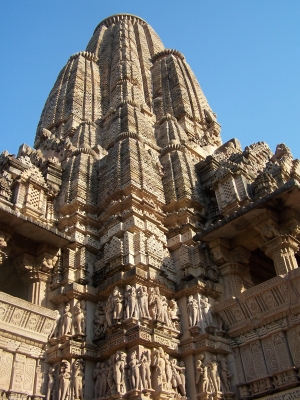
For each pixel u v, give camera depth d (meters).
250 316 15.38
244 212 15.98
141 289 15.03
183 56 36.34
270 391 13.70
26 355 14.29
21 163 19.42
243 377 14.68
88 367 14.39
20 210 17.91
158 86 33.25
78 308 15.35
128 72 32.03
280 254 16.02
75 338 14.77
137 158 19.77
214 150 27.33
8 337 14.14
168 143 23.58
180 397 13.75
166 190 20.28
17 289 18.25
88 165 21.12
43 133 27.41
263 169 21.84
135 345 13.83
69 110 29.17
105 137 25.12
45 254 16.67
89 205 19.11
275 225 16.27
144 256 16.19
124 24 39.22
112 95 30.73
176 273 17.16
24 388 13.70
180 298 16.25
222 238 17.50
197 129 29.34
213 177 21.02
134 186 18.23
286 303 14.67
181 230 18.44
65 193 19.67
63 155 23.03
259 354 14.68
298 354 13.84
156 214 18.58
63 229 18.39
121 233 17.03
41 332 14.92
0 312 14.09
